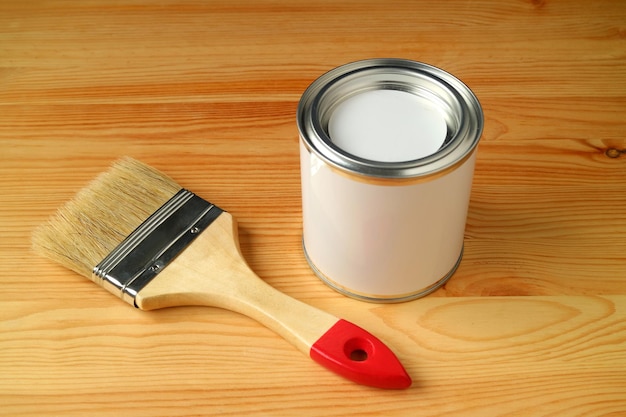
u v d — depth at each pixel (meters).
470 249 0.98
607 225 1.01
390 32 1.30
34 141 1.14
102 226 0.95
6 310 0.93
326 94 0.84
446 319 0.91
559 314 0.91
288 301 0.88
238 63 1.25
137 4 1.37
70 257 0.93
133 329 0.90
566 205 1.04
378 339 0.84
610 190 1.05
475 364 0.86
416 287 0.91
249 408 0.83
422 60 1.25
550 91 1.20
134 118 1.17
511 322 0.90
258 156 1.11
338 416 0.82
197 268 0.92
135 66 1.25
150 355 0.88
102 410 0.83
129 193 0.99
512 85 1.21
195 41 1.29
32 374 0.86
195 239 0.94
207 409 0.83
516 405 0.82
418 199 0.79
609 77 1.22
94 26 1.33
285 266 0.97
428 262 0.88
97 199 0.98
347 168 0.77
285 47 1.28
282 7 1.35
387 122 0.84
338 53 1.27
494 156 1.10
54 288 0.95
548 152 1.11
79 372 0.86
